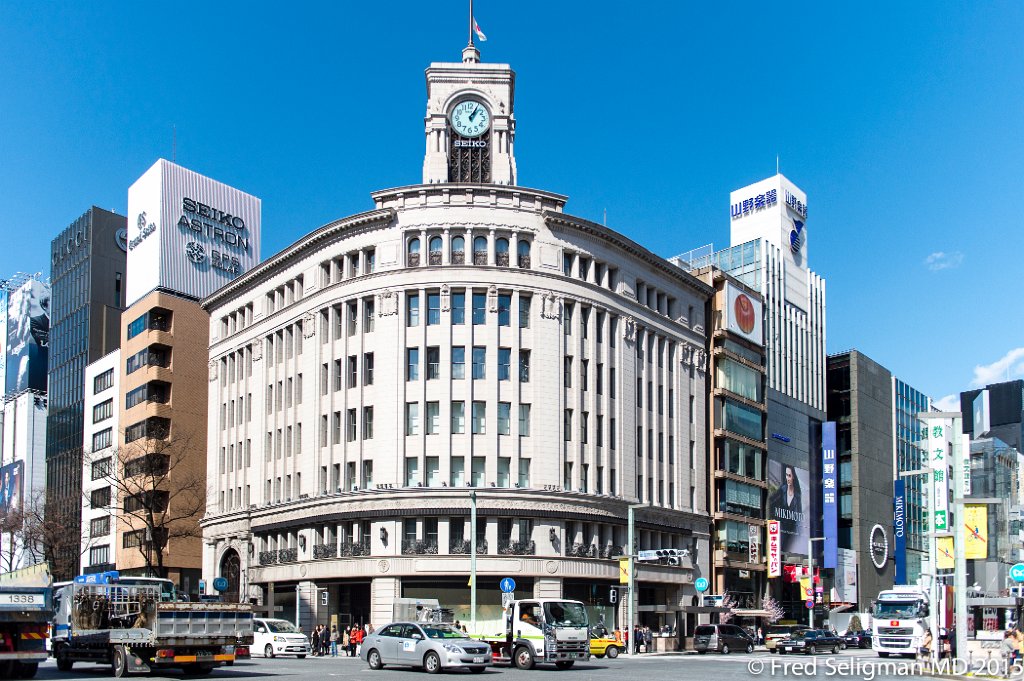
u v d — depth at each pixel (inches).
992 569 4763.8
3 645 1240.2
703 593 3201.3
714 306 3545.8
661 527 3031.5
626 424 2933.1
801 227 4323.3
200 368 3769.7
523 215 2746.1
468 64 3070.9
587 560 2706.7
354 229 2773.1
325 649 2461.9
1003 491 5036.9
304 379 2878.9
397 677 1342.3
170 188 4094.5
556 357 2728.8
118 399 3978.8
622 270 2999.5
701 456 3334.2
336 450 2738.7
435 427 2610.7
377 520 2593.5
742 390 3604.8
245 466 3154.5
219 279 4217.5
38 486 5032.0
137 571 3614.7
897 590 2321.6
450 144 3031.5
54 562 4089.6
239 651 1334.9
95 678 1305.4
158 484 3383.4
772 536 3617.1
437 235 2701.8
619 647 2359.7
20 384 5610.2
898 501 4798.2
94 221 4672.7
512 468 2620.6
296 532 2849.4
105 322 4606.3
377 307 2689.5
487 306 2662.4
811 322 4330.7
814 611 3961.6
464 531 2576.3
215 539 3253.0
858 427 4468.5
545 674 1465.3
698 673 1540.4
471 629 1855.3
